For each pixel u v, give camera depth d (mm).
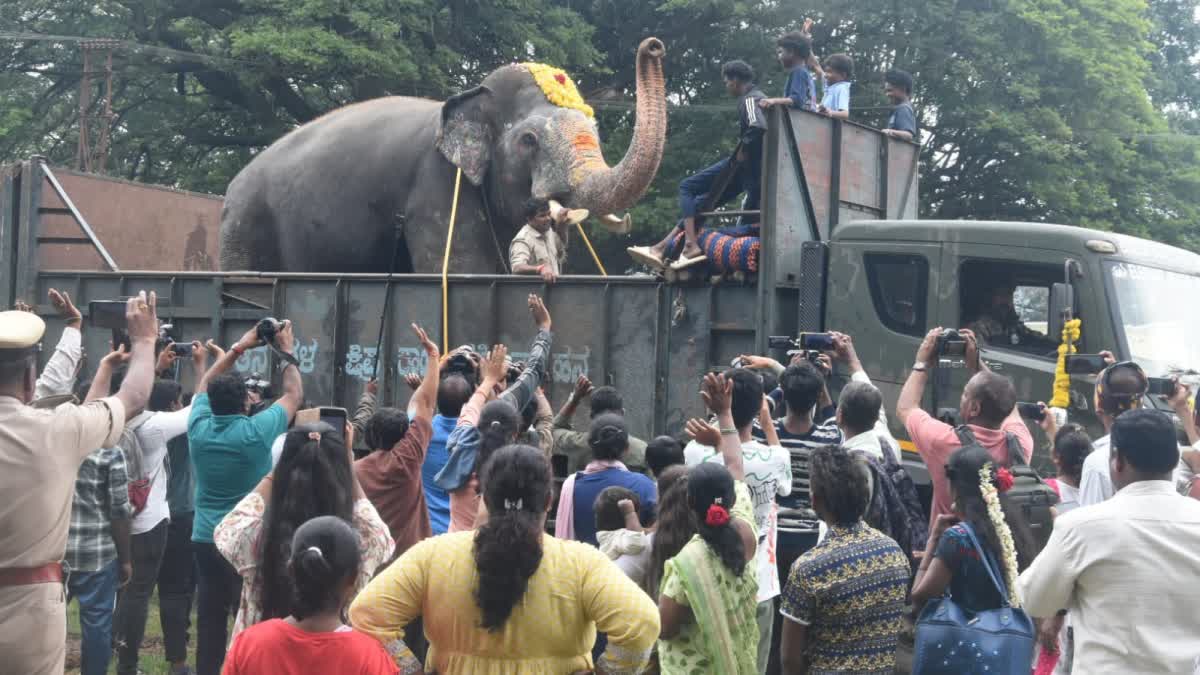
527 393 6715
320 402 10469
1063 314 7969
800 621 4758
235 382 6570
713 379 5258
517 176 12016
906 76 11133
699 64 28031
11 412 4859
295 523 4836
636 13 27484
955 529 4891
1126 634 4219
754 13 26438
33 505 4848
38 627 4898
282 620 3936
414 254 12633
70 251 13164
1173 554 4230
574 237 25266
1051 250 8359
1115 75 25688
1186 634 4223
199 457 6613
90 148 26625
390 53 23047
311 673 3807
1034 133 24609
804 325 9117
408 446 6086
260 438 6504
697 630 4754
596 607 4062
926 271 8773
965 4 26016
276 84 26406
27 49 27562
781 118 9078
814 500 4914
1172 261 8648
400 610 4098
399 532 6066
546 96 12109
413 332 10117
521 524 3996
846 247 9062
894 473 6344
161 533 7766
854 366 7184
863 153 10031
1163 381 6340
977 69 25406
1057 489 6598
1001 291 8562
